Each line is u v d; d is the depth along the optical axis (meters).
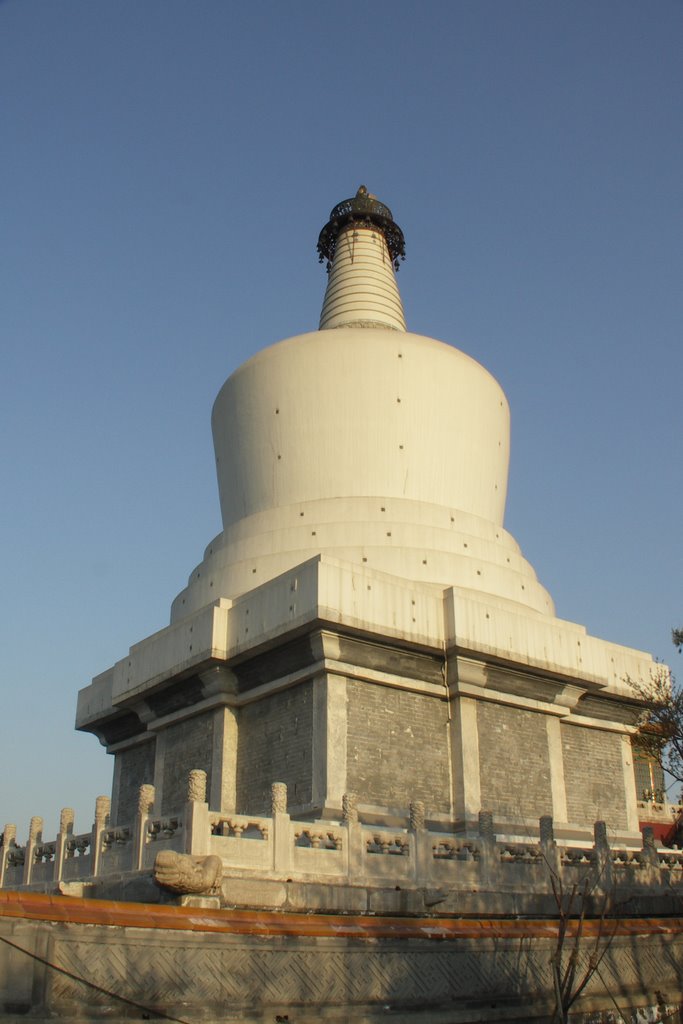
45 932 12.88
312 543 33.31
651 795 29.81
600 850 23.80
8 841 28.06
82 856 22.61
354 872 19.98
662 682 30.17
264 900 18.16
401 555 32.50
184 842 18.39
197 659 31.03
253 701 31.08
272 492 36.47
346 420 36.31
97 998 13.02
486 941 16.94
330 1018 14.83
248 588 33.00
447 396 37.44
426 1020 15.70
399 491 35.81
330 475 35.88
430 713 30.41
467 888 21.11
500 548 35.44
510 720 32.03
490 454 38.66
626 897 23.61
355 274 43.69
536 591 35.56
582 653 33.25
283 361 37.22
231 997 14.10
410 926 16.33
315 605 27.59
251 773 30.16
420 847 21.00
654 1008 18.88
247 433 37.62
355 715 28.61
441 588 31.44
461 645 29.73
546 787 32.06
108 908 13.65
